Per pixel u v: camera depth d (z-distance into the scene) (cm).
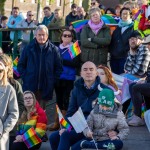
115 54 1780
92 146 1230
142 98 1516
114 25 1903
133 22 1789
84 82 1308
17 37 2067
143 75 1587
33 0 5662
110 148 1227
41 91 1590
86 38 1755
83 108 1295
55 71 1598
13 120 1107
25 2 5594
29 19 2566
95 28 1752
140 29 1753
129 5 2089
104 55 1778
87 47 1758
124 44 1767
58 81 1641
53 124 1645
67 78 1650
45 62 1574
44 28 1574
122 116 1252
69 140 1261
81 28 1906
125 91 1577
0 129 1095
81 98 1302
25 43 2105
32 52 1579
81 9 2327
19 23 2581
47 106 1927
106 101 1229
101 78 1481
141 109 1520
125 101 1570
